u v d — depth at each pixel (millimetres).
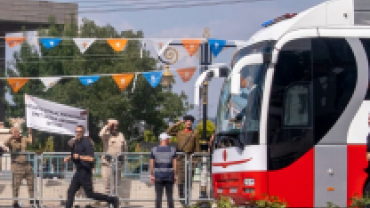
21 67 82625
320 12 20922
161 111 77750
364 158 20016
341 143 20047
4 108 86562
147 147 67188
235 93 19672
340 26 20719
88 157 23344
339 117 20125
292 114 20062
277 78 20141
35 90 83062
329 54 20297
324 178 19938
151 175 23234
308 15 20859
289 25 20719
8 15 81250
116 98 72188
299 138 19969
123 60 75750
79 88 73875
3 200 26500
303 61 20219
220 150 21391
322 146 19984
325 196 19906
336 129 20078
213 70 22484
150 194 26000
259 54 20391
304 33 20375
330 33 20453
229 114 21469
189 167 25391
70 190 23406
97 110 71812
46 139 76250
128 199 25922
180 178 25375
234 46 26828
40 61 81375
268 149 19953
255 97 20266
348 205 19891
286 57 20250
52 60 80438
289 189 19891
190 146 25516
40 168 26312
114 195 25531
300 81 20141
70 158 23703
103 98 72812
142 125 78562
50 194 26203
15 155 26391
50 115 28266
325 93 20141
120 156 26062
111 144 26406
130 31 77812
